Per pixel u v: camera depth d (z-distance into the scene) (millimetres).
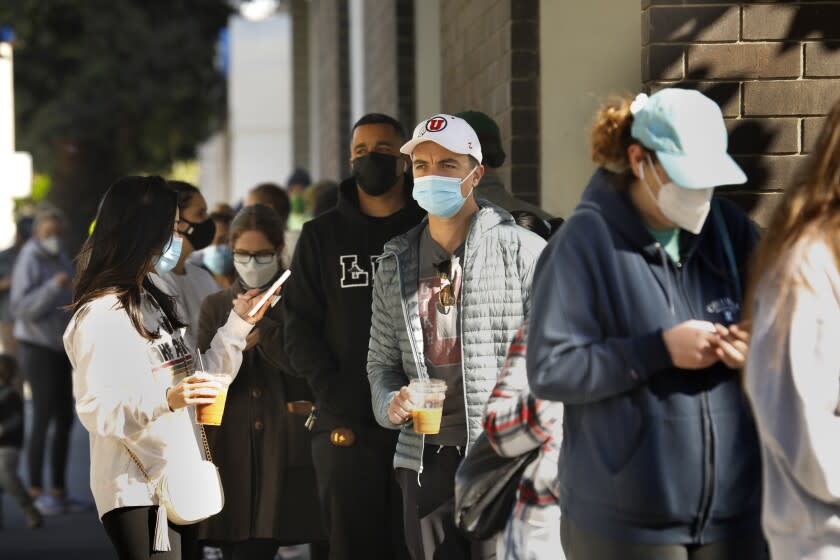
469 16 23031
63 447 27375
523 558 11164
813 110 14797
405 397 12086
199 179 103688
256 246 16156
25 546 23344
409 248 13172
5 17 61469
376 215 15781
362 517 15102
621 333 9492
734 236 9961
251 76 80125
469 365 12523
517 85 19625
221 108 78062
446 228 12945
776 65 14789
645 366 9188
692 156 9156
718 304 9688
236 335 12961
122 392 11516
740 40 14789
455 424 12789
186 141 72625
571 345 9469
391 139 15523
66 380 27781
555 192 19609
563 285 9547
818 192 8820
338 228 15617
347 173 41500
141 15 68000
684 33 14789
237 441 16062
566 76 19469
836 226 8711
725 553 9477
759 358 8734
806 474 8578
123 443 11805
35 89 65125
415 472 12969
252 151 80625
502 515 11445
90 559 22203
